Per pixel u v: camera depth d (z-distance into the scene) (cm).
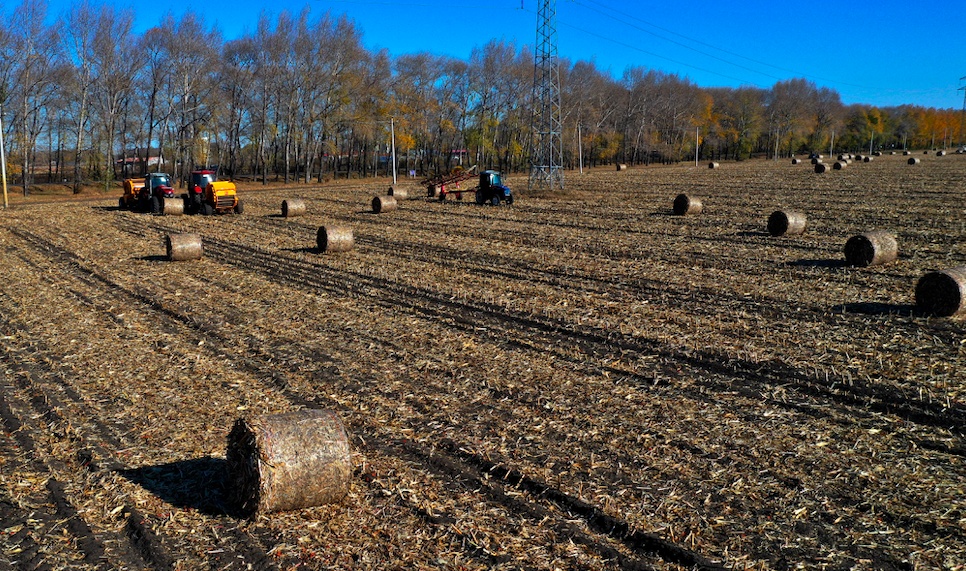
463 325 1127
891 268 1505
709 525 545
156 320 1180
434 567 499
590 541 529
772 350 961
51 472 645
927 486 593
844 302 1221
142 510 578
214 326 1138
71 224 2561
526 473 630
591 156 8956
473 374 893
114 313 1229
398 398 816
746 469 631
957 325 1062
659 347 990
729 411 759
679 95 10044
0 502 592
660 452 667
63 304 1298
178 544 530
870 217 2333
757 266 1566
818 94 13100
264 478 550
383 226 2438
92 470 646
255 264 1711
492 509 574
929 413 741
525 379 872
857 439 684
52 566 505
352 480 622
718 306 1216
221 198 2855
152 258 1800
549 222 2455
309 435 571
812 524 544
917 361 901
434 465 653
